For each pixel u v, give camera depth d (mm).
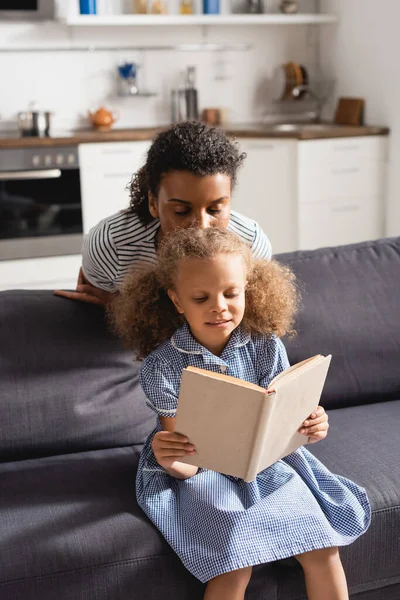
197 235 1509
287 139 4148
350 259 2146
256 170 4305
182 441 1417
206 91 4793
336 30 4680
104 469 1694
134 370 1867
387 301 2094
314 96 4805
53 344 1822
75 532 1459
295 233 4266
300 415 1464
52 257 4113
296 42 4852
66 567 1405
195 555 1414
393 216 4355
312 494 1577
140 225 1812
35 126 4168
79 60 4543
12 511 1521
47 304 1893
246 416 1339
